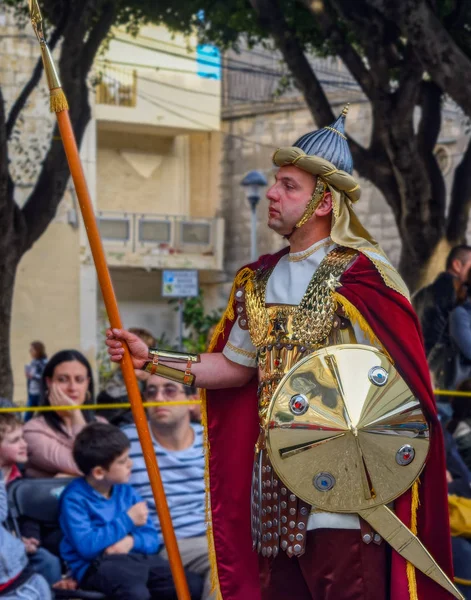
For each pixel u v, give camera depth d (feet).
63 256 49.57
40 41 10.68
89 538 17.03
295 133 65.26
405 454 9.55
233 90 67.72
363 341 9.89
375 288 9.68
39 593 15.64
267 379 10.02
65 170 37.70
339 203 10.02
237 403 10.99
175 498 18.58
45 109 44.39
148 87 65.62
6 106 43.83
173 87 65.92
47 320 49.24
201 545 18.15
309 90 40.73
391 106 39.22
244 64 57.41
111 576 16.71
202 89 67.46
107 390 23.89
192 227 71.51
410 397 9.57
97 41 37.70
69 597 16.63
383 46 38.22
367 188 56.49
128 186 70.74
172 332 73.41
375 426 9.49
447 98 41.86
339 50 39.22
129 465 17.58
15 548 15.62
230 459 10.99
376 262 9.79
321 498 9.55
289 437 9.55
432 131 40.45
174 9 40.68
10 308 36.70
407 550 9.62
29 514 17.69
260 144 67.10
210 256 71.77
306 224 10.11
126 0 39.60
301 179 10.07
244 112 67.26
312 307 9.83
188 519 18.58
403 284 9.84
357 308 9.64
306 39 41.75
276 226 10.17
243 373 10.78
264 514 10.01
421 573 9.70
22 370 48.44
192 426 19.40
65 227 49.60
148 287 73.20
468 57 36.01
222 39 43.09
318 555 9.71
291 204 10.06
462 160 40.75
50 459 18.93
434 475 9.81
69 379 19.83
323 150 10.07
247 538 10.89
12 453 17.81
